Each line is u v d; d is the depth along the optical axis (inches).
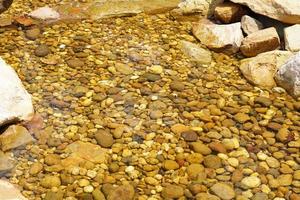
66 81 81.9
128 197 62.5
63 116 75.0
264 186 64.8
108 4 100.8
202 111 76.7
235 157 69.0
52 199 62.1
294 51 87.0
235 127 74.1
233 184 64.9
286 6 90.0
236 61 88.7
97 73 84.0
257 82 82.8
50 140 70.7
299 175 66.5
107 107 77.0
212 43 91.0
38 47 89.2
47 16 96.3
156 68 85.5
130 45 90.9
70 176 65.3
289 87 81.0
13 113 71.4
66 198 62.3
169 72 84.8
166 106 77.4
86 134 72.0
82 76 83.1
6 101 71.9
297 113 77.3
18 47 89.3
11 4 101.0
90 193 63.1
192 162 67.9
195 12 99.2
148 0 102.7
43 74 83.2
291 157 69.4
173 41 92.6
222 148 70.1
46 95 78.8
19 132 70.9
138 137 71.7
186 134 72.2
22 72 83.3
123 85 81.5
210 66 87.0
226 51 90.4
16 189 62.5
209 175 66.0
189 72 85.2
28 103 74.0
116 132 72.2
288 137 72.5
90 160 67.8
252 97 80.1
